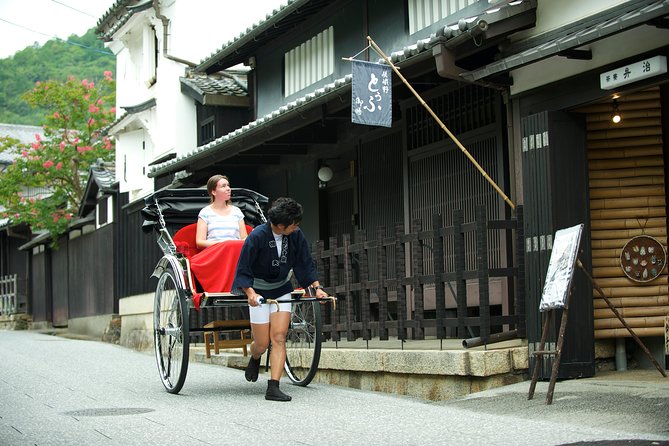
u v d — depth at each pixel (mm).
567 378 7352
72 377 9633
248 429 5656
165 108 18562
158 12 18375
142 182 20938
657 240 7855
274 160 14844
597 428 5207
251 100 16344
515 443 4801
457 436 5125
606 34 6445
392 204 11445
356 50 12625
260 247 6895
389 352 8320
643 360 7980
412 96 10523
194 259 7570
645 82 6836
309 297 7691
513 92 8148
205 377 9430
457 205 9766
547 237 7469
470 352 7363
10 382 9125
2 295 33094
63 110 26703
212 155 13789
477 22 7539
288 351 8672
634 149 7934
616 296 7812
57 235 26469
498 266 9047
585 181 7625
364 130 12117
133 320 19531
